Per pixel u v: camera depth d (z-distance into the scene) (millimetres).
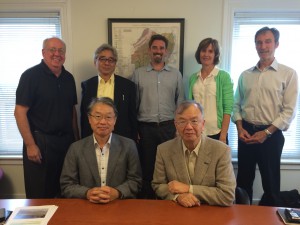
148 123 2328
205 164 1496
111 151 1676
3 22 2729
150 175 2369
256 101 2260
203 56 2236
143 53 2588
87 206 1335
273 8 2535
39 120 2033
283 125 2170
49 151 2037
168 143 1613
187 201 1333
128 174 1717
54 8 2584
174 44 2564
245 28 2674
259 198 2842
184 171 1518
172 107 2363
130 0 2539
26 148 2025
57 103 2061
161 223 1168
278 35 2176
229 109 2252
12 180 2895
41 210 1288
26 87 1964
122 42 2578
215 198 1348
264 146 2264
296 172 2793
